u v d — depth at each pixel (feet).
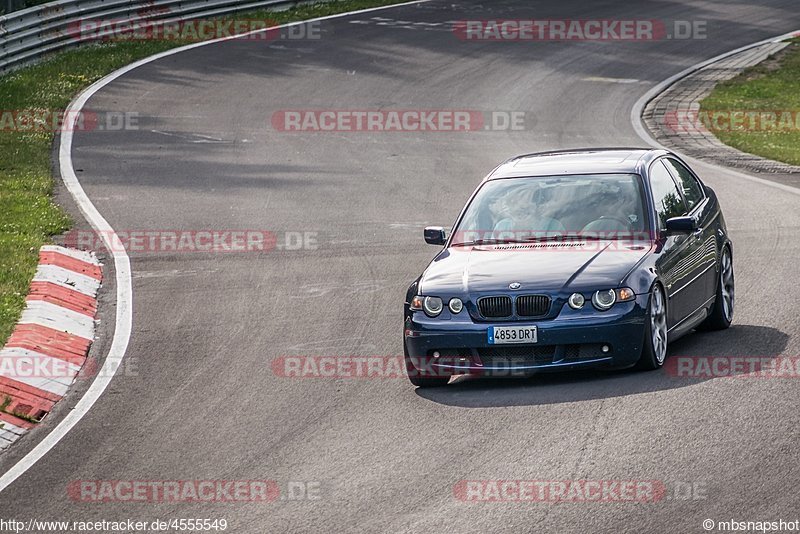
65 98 294.87
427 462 87.76
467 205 123.95
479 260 114.01
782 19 449.89
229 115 289.94
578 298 106.32
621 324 105.70
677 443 86.84
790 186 222.07
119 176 230.89
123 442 99.55
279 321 140.26
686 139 278.46
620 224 116.06
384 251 176.04
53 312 144.15
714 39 411.34
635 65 368.68
